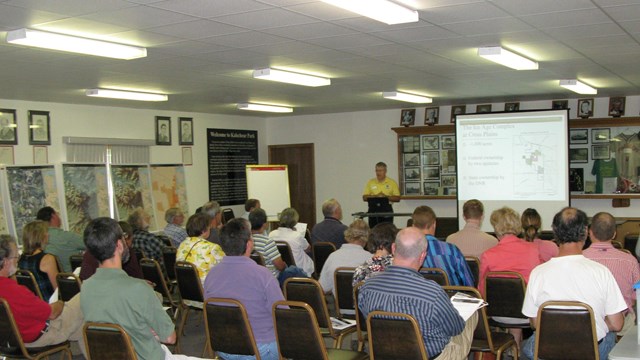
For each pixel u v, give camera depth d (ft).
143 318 9.43
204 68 21.58
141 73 22.08
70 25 14.71
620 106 32.63
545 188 26.48
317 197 41.88
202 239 17.02
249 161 41.70
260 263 16.85
